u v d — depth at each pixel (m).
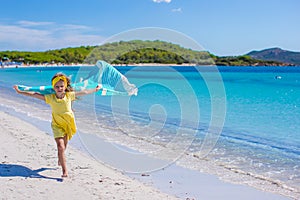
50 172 5.09
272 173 5.79
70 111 4.95
